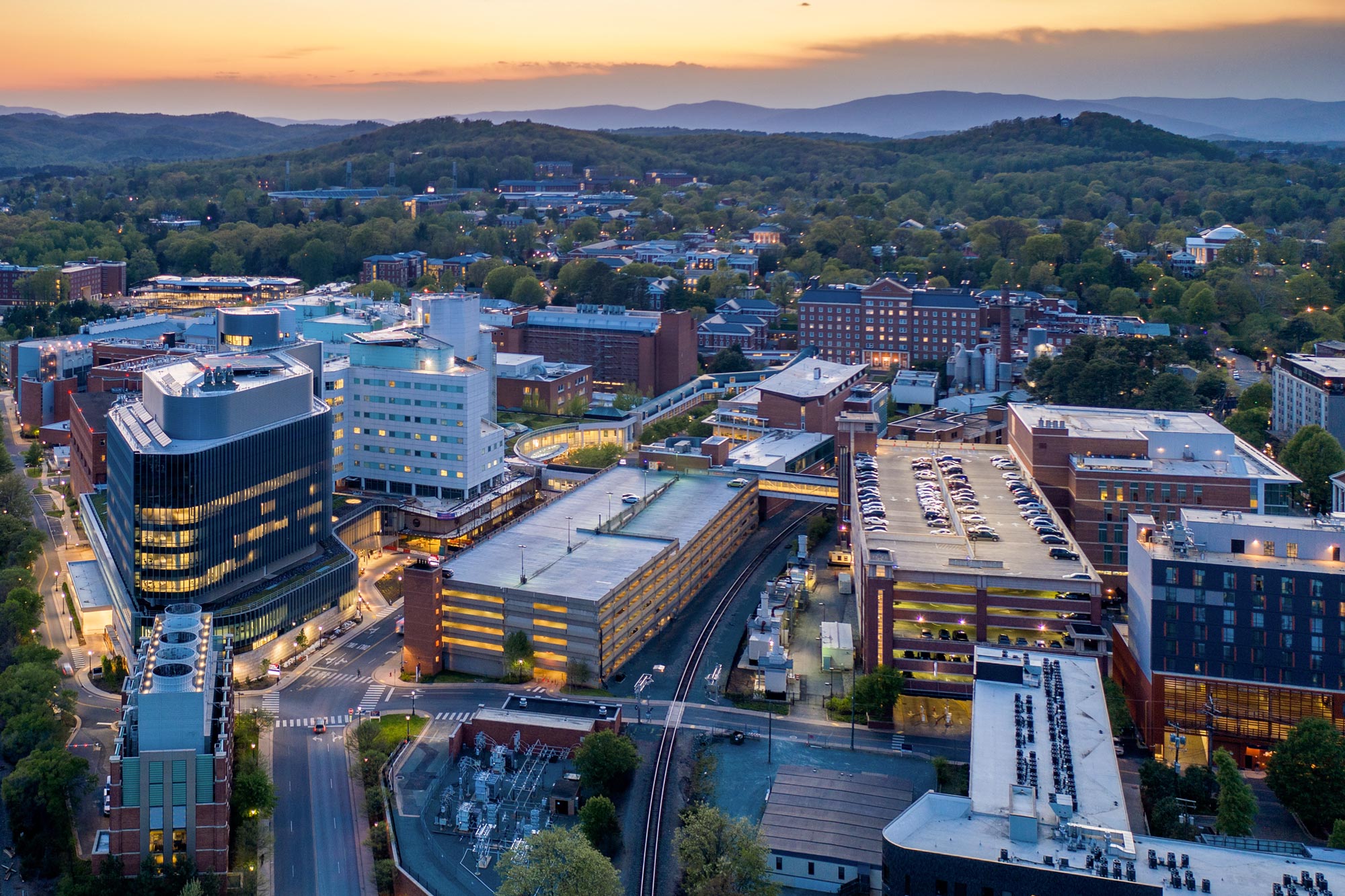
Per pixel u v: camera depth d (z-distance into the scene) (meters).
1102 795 179.38
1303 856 169.75
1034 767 186.75
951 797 178.38
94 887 188.50
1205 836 191.62
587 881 178.88
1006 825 172.38
